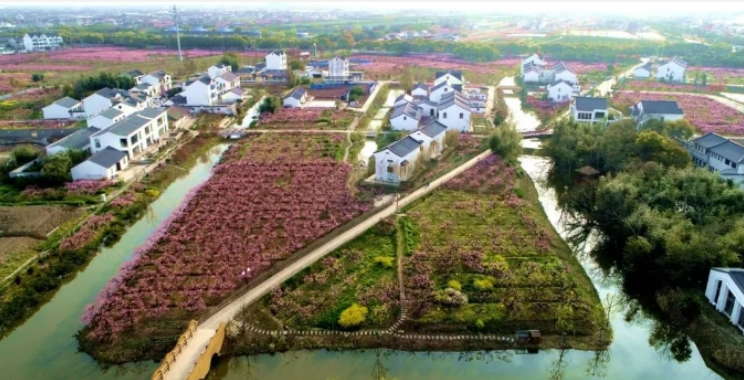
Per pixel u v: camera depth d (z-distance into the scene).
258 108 118.12
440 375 40.09
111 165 76.31
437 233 59.34
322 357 41.69
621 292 51.03
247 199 68.44
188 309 45.84
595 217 61.78
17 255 55.09
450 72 139.00
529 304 46.53
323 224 60.97
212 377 40.31
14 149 85.81
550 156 84.31
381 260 53.22
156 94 133.38
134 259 54.06
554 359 41.81
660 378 40.31
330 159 83.44
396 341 42.84
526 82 152.50
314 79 151.88
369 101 126.44
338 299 47.22
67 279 52.50
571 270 52.44
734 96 137.62
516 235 58.81
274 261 53.50
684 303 46.41
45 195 69.44
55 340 43.47
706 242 48.19
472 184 72.69
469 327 44.06
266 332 43.41
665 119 96.94
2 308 46.19
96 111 111.00
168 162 83.88
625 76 163.88
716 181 58.28
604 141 75.94
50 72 168.25
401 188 72.00
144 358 41.00
